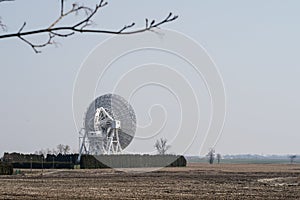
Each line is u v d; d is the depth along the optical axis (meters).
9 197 73.12
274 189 92.50
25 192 82.62
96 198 73.06
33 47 13.98
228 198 74.75
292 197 76.81
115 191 86.19
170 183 108.94
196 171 176.62
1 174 153.62
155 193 82.38
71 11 13.51
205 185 102.88
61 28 13.66
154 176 139.88
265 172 170.38
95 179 124.19
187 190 89.12
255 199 73.50
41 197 73.69
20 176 141.25
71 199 71.31
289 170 190.25
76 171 171.50
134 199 72.12
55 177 134.38
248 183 110.25
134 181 116.19
